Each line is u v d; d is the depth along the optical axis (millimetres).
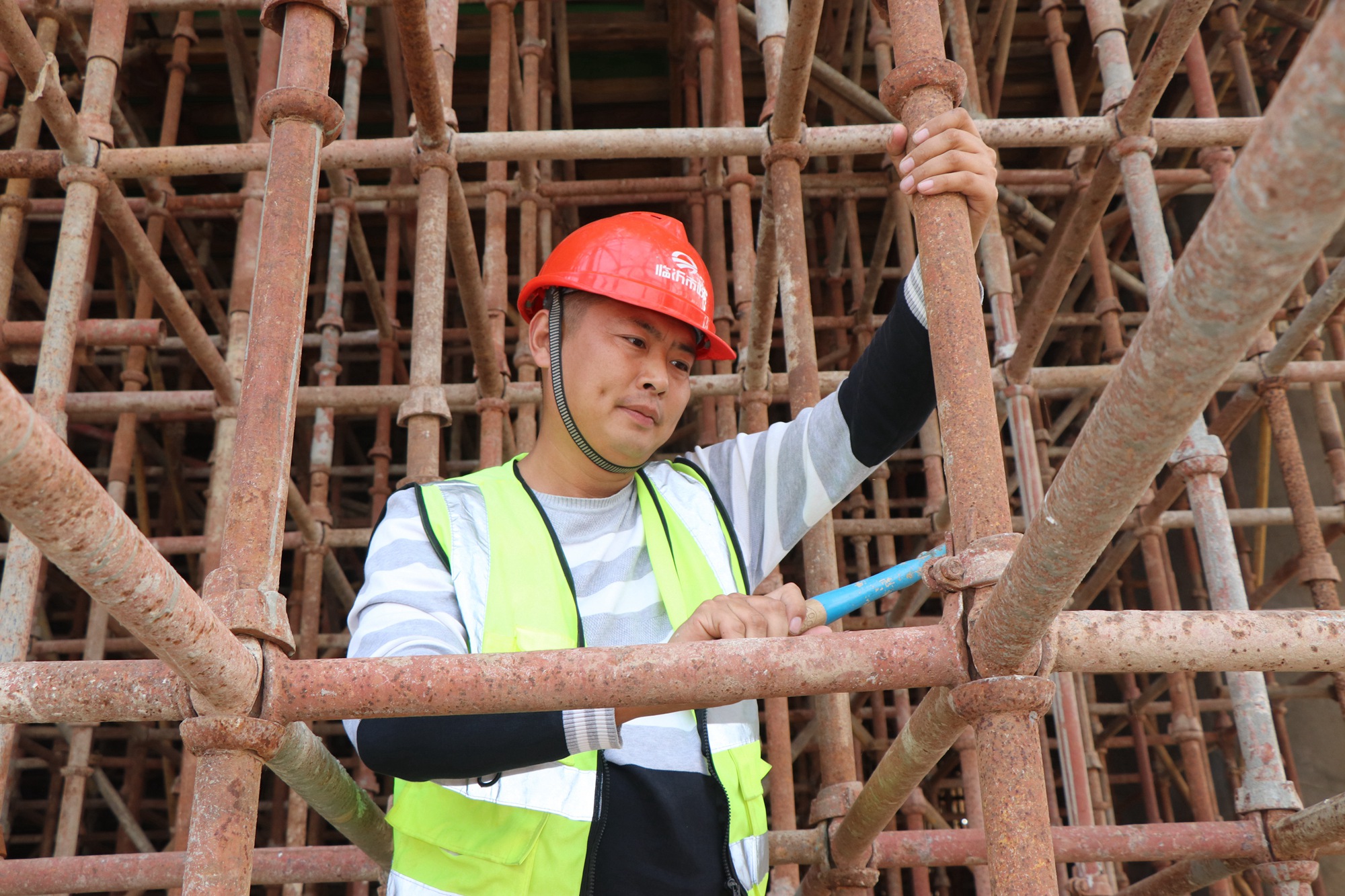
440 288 2674
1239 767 6871
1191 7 2701
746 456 2178
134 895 6285
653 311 1895
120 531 833
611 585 1834
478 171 7988
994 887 1079
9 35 2596
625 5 7473
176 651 989
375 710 1154
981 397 1249
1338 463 5383
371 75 7398
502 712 1159
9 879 2455
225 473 4152
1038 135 3107
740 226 4359
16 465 700
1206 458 3037
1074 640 1121
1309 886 2449
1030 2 7277
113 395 4238
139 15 6906
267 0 1518
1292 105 480
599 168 8078
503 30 4102
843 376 4496
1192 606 7957
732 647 1152
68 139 2998
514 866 1533
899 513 9078
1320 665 1130
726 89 3873
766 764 1833
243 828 1130
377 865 2271
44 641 6262
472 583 1701
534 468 2020
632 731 1696
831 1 6465
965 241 1334
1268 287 573
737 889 1650
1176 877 2686
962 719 1251
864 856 2270
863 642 1163
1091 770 6027
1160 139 3129
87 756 5246
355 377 9289
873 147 2902
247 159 3111
